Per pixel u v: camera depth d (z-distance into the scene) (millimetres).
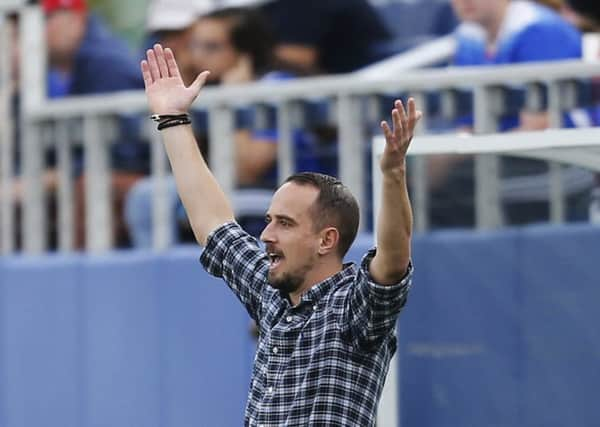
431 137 19031
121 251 29078
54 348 29531
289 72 29125
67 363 29297
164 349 27641
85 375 29000
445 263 23125
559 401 22219
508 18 26281
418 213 24203
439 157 24312
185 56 29797
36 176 30719
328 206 12781
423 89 25750
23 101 30734
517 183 23547
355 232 13000
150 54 14656
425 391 23031
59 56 31359
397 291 12125
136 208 30094
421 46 27969
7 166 31156
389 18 28297
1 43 31156
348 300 12469
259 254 13625
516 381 22609
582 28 26734
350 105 26422
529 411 22453
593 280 21953
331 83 26547
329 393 12375
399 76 25875
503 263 22719
